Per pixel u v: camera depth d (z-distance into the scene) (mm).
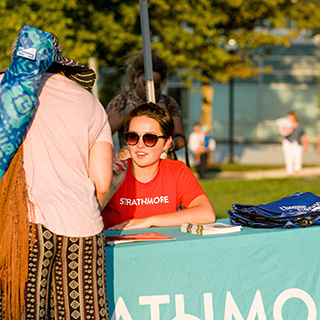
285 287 3674
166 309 3375
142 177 4387
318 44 52906
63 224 2688
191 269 3424
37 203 2676
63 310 2768
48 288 2762
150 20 20406
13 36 15008
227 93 52906
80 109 2922
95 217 2820
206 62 22891
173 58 21219
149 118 4184
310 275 3752
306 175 23891
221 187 18359
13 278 2602
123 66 6379
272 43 25641
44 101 2859
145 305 3344
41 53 2682
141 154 4219
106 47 19203
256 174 25641
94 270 2799
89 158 2955
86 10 17922
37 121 2816
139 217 4383
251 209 4012
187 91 51594
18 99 2613
